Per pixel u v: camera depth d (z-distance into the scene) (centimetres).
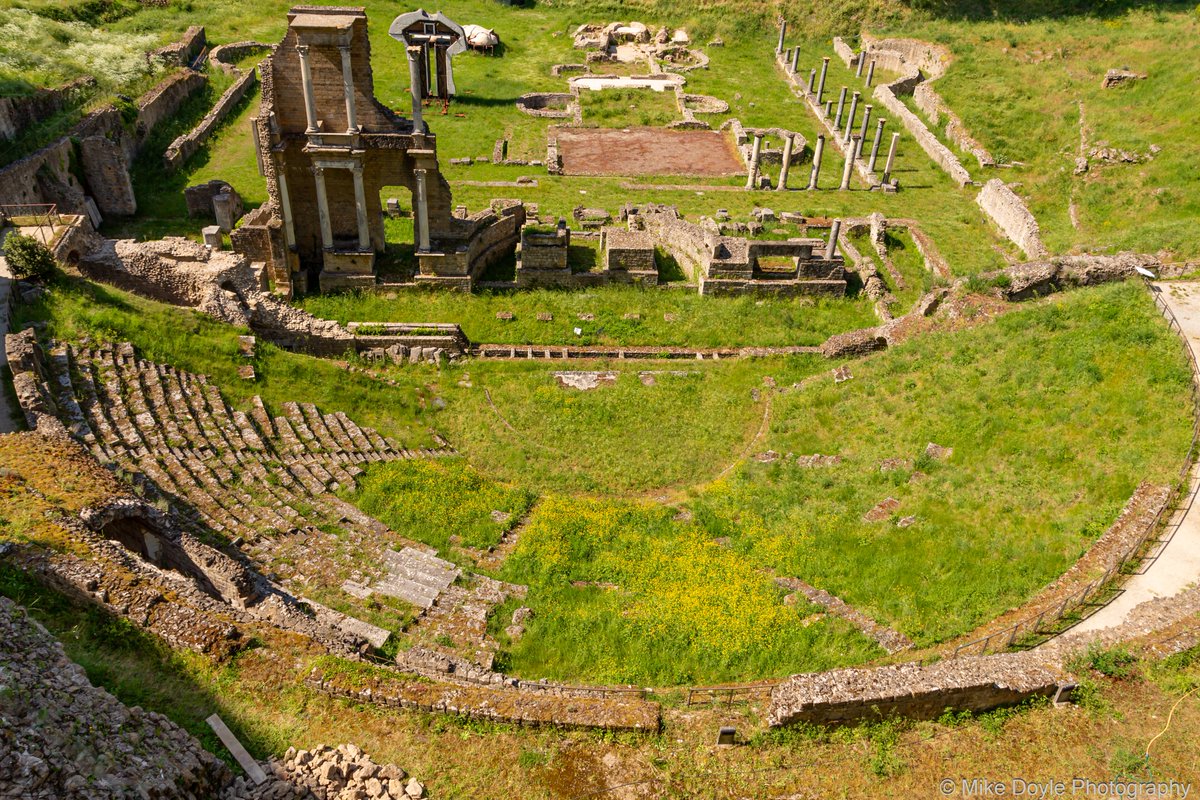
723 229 4275
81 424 2161
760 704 1661
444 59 3688
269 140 3366
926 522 2227
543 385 3169
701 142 5622
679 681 1803
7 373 2247
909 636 1883
